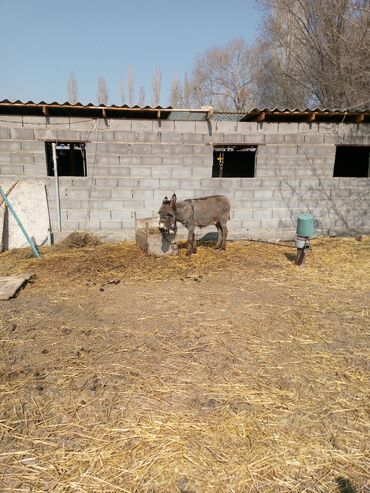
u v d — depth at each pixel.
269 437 2.31
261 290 5.18
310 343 3.60
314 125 8.59
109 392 2.75
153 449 2.20
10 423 2.42
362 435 2.35
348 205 9.13
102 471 2.04
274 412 2.56
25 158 7.78
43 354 3.32
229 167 12.66
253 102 26.95
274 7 17.64
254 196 8.73
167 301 4.68
